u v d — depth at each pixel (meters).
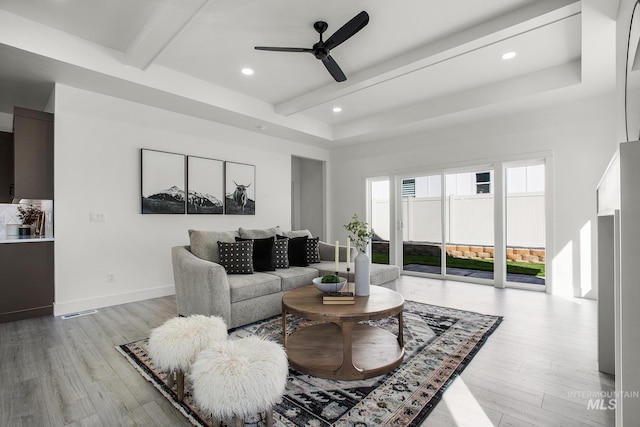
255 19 2.74
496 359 2.24
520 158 4.42
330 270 3.61
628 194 0.99
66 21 2.76
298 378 2.00
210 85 4.06
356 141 6.07
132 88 3.53
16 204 3.72
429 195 5.46
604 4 2.26
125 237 3.89
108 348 2.48
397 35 3.00
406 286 4.66
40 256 3.29
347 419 1.60
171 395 1.82
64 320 3.18
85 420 1.61
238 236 3.71
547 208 4.23
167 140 4.28
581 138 3.98
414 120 4.83
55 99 3.38
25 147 3.26
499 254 4.61
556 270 4.17
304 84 4.12
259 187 5.46
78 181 3.53
